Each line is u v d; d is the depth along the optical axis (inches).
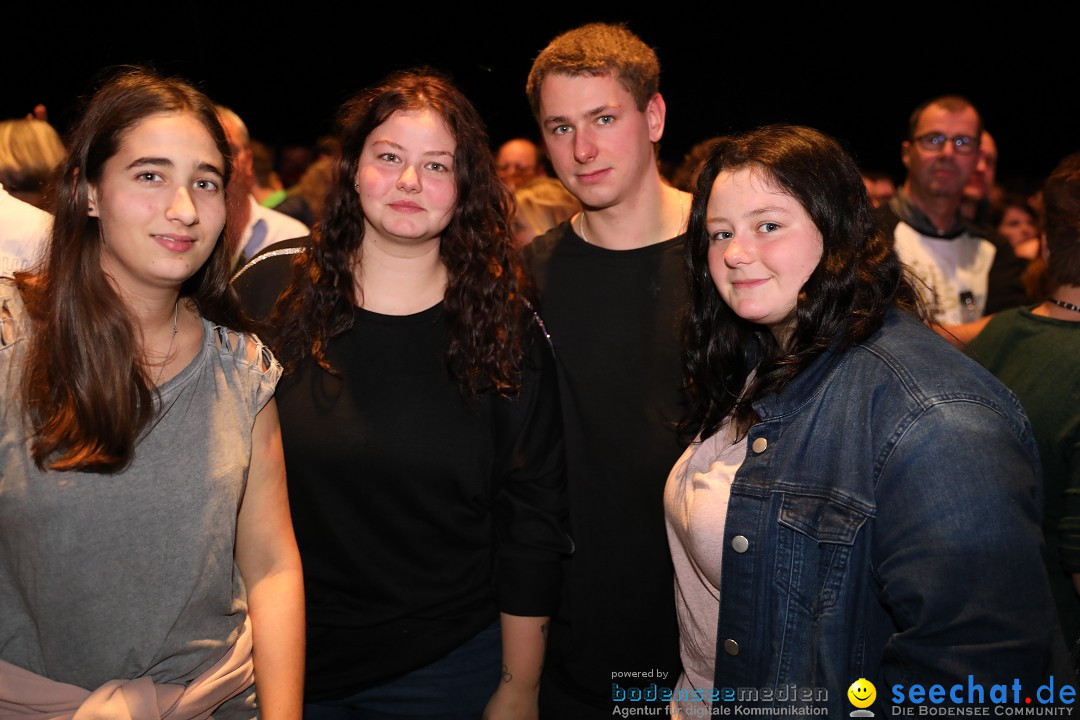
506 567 70.0
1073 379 64.0
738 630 52.7
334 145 69.6
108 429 48.6
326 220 67.9
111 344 49.1
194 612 52.5
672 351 74.2
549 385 72.7
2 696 49.3
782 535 51.1
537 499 71.1
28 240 80.4
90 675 50.5
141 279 50.1
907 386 46.9
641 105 75.9
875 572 47.3
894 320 51.3
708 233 56.4
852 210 52.6
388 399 67.1
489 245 69.4
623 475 74.9
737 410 56.9
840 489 48.3
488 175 69.2
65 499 48.3
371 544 67.6
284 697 55.5
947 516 43.1
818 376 52.5
